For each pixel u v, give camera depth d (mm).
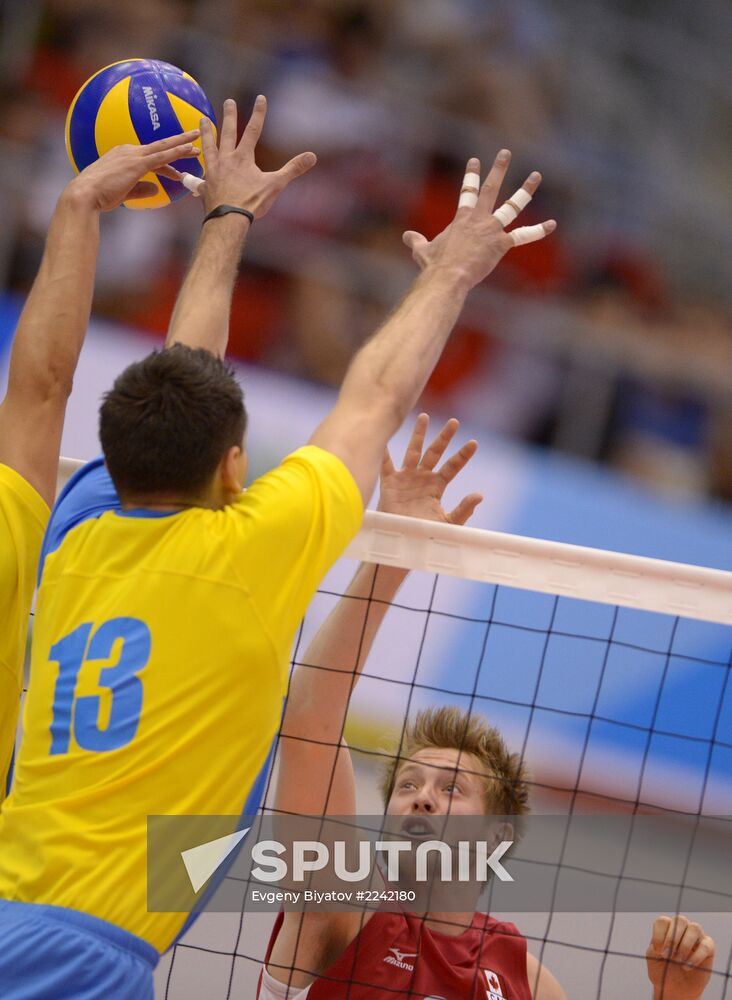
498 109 34125
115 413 6055
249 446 25984
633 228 34438
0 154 27938
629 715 24188
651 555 27562
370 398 6387
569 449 32281
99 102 8758
